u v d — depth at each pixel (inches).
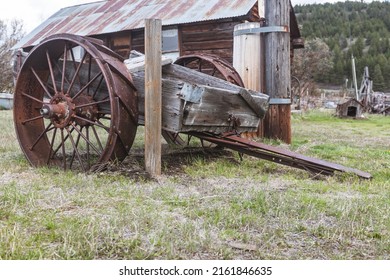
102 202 137.6
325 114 854.5
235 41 338.0
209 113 197.6
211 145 276.1
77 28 543.2
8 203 132.1
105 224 113.9
